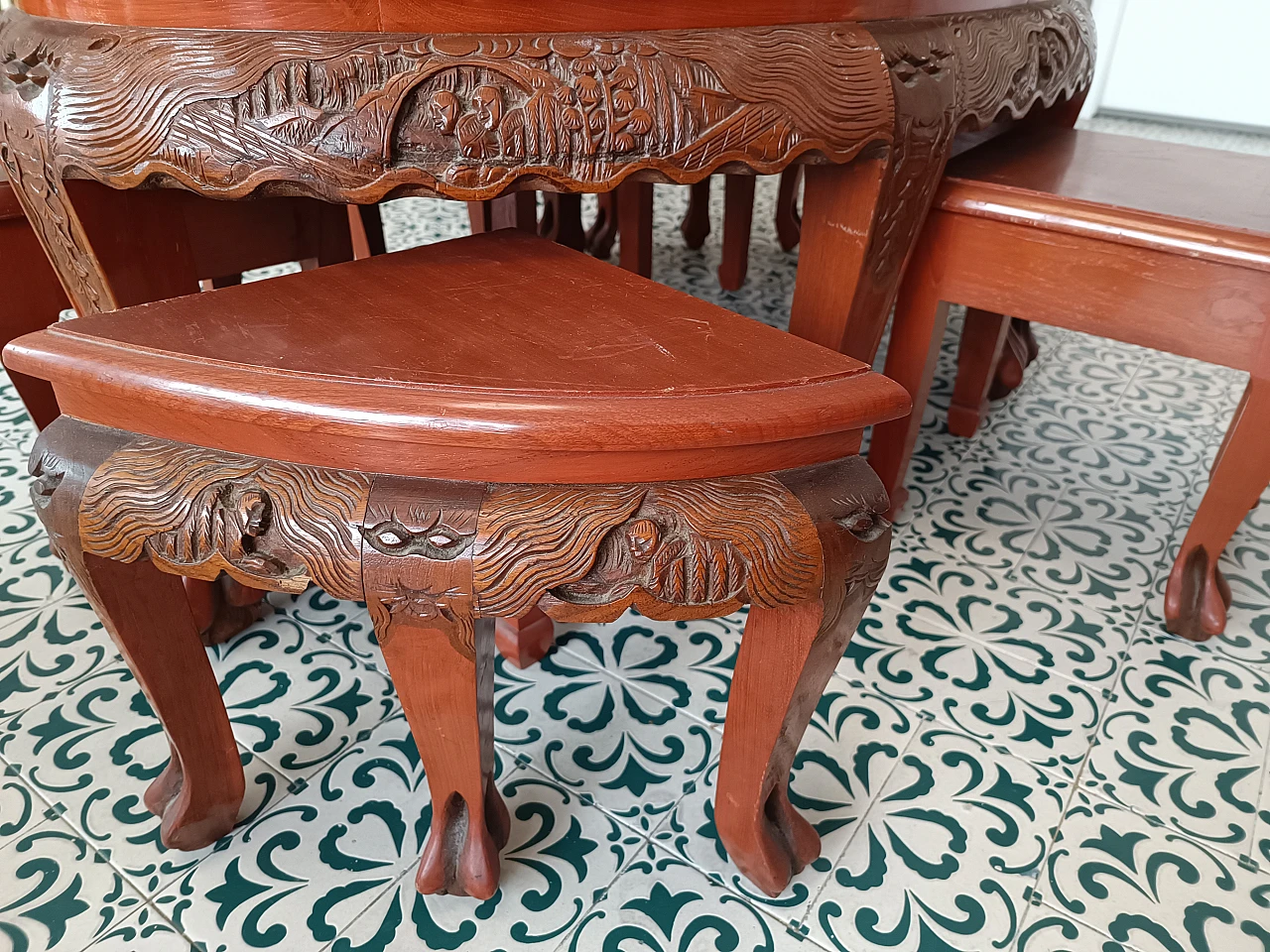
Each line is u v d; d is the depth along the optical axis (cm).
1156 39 342
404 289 68
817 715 96
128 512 57
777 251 225
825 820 84
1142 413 160
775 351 60
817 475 58
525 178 65
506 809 78
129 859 79
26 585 112
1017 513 131
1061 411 160
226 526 56
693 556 54
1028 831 83
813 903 76
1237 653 106
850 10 75
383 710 95
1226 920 76
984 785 88
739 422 52
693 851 81
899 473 121
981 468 142
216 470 56
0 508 127
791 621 60
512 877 78
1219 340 90
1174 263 88
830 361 59
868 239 87
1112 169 104
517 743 92
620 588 54
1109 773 90
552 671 101
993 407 161
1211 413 160
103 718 93
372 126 62
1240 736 94
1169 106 351
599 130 64
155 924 73
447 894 76
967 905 77
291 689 97
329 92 62
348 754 90
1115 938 74
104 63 66
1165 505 133
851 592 60
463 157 63
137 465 57
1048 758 91
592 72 64
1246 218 87
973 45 87
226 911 74
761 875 75
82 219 75
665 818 84
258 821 82
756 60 69
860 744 92
